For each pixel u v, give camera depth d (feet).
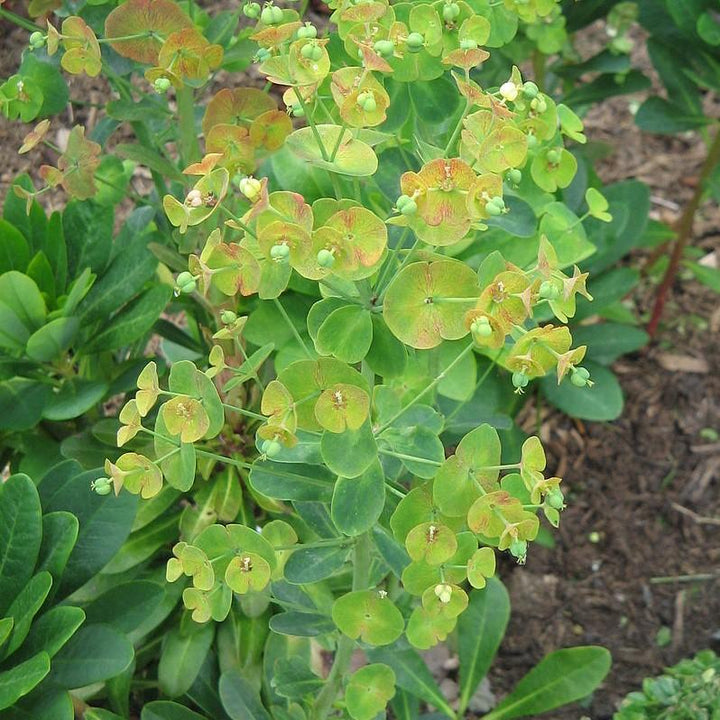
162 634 1.74
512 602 2.13
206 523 1.65
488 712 1.98
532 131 1.18
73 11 1.68
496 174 0.98
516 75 1.09
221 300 1.66
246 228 0.99
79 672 1.34
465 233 0.95
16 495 1.34
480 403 1.93
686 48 2.14
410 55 1.16
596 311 2.14
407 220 0.95
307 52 0.99
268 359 1.73
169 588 1.67
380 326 1.08
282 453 1.15
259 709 1.53
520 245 1.75
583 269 2.13
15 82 1.49
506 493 0.97
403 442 1.12
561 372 0.95
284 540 1.26
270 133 1.26
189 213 1.03
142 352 1.96
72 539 1.37
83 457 1.61
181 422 1.06
